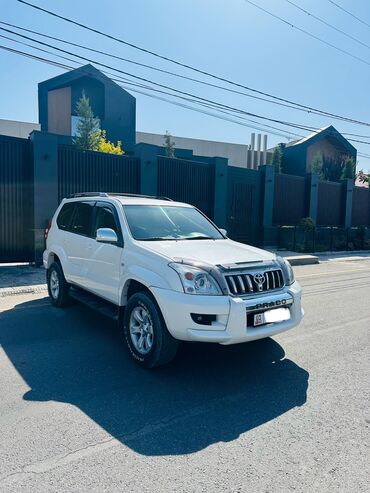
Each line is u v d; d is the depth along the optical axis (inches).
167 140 1134.4
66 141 919.0
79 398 145.4
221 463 109.4
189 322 153.2
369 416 137.3
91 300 229.8
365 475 105.3
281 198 800.3
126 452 113.3
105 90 1157.1
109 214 217.5
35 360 180.7
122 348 198.2
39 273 399.2
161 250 175.5
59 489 97.1
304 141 1434.5
